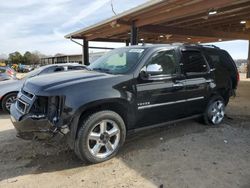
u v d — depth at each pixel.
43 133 3.78
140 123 4.65
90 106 3.93
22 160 4.23
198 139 5.09
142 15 10.70
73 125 3.83
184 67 5.20
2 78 12.00
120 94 4.20
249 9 10.42
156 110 4.75
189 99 5.29
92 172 3.81
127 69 4.52
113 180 3.58
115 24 11.46
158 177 3.65
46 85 3.97
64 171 3.85
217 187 3.40
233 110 7.80
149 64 4.64
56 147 4.72
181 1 8.53
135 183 3.50
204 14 11.12
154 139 5.08
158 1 8.52
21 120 3.89
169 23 13.39
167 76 4.85
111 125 4.22
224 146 4.76
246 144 4.87
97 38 17.81
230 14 11.52
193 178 3.62
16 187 3.43
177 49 5.18
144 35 17.41
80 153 3.95
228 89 6.29
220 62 6.07
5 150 4.63
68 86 3.89
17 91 7.95
